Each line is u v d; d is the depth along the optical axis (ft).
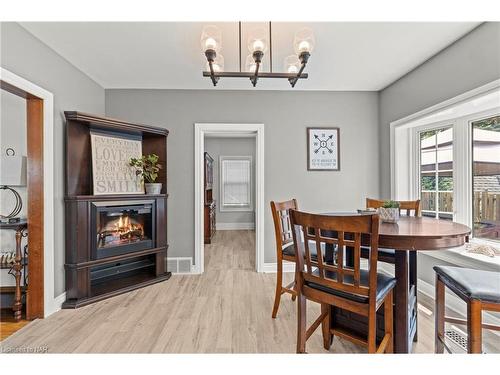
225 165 21.31
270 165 10.77
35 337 6.19
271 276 10.28
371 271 3.97
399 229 4.91
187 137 10.56
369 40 7.02
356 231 3.96
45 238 7.13
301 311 4.84
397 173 9.91
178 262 10.53
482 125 7.46
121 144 9.39
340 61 8.23
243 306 7.72
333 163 10.88
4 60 5.89
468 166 7.77
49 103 7.23
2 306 7.80
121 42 7.11
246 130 10.66
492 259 6.45
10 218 7.98
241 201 21.44
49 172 7.22
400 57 7.97
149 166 9.95
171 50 7.57
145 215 9.85
